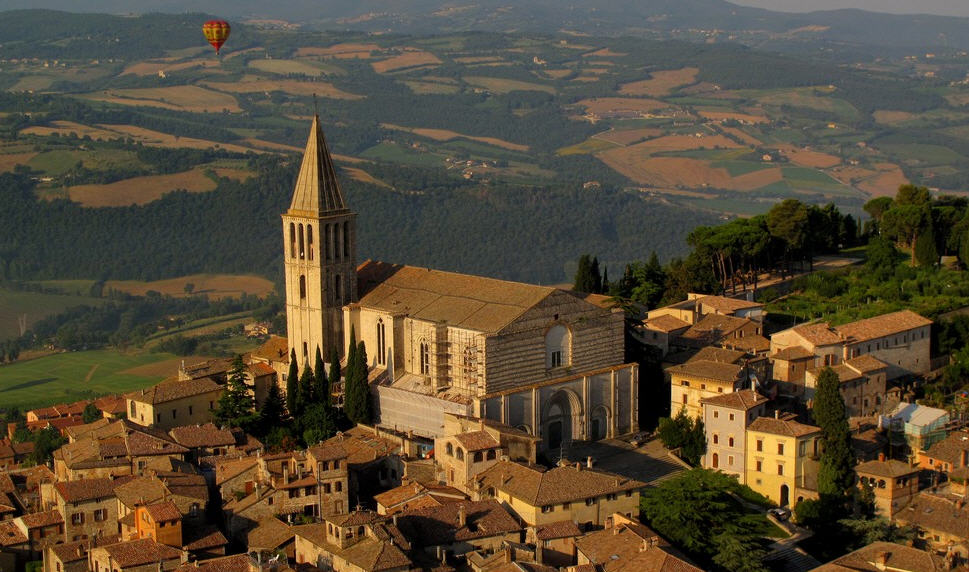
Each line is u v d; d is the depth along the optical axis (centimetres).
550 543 16088
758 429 19100
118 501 17588
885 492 18162
